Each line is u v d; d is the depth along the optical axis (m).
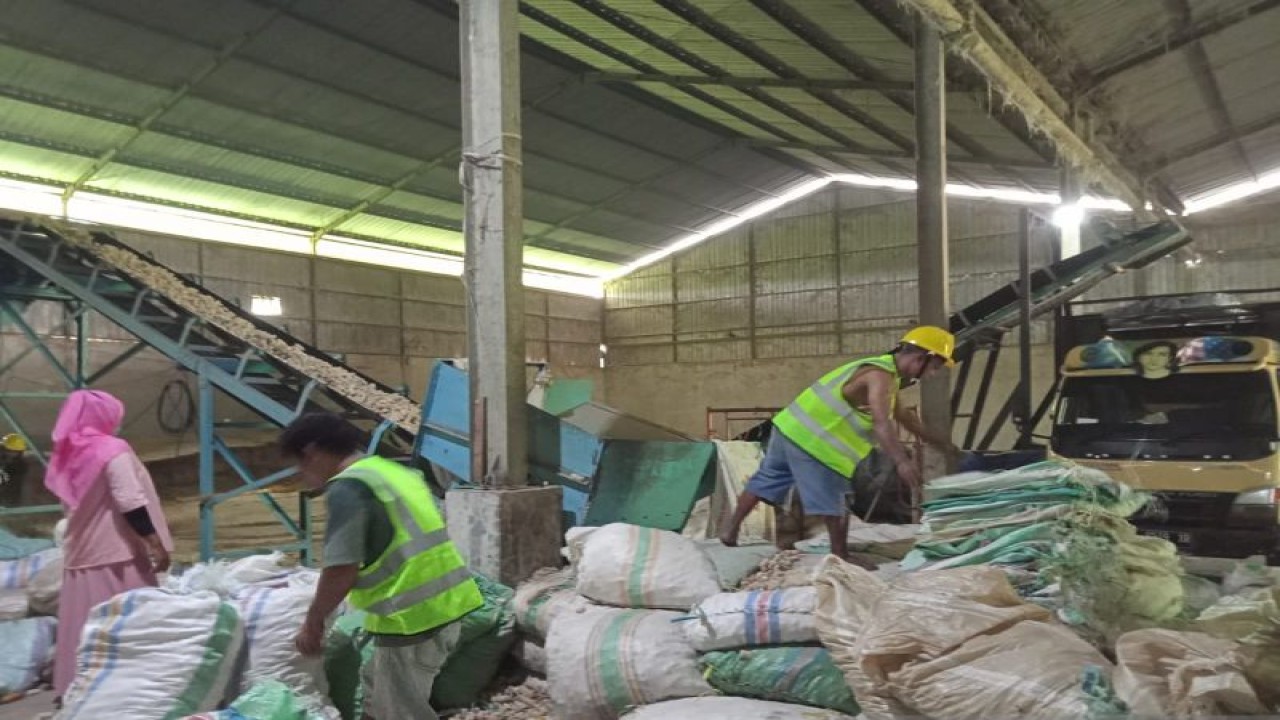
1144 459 7.14
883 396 4.37
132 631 3.17
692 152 18.52
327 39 12.65
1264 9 8.95
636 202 20.88
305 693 3.46
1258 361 7.23
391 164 16.73
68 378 9.04
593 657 3.68
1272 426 6.90
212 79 13.09
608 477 6.07
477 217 5.37
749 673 3.38
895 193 21.67
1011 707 2.43
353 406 8.04
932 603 2.80
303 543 8.50
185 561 9.50
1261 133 13.27
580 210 20.77
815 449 4.63
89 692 3.09
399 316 20.89
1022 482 3.73
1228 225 17.69
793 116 15.32
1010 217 19.97
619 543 4.18
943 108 8.17
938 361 4.51
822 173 21.56
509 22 5.35
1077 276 10.35
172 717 3.10
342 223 19.02
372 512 3.11
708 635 3.50
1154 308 8.62
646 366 25.81
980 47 7.58
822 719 3.05
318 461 3.29
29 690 4.59
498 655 4.39
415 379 21.17
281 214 18.16
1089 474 3.59
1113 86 10.78
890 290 21.77
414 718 3.23
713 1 10.90
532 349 24.05
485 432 5.31
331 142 15.55
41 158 14.22
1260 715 2.17
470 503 5.11
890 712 2.68
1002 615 2.71
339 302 19.58
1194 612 3.53
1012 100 8.91
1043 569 3.29
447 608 3.26
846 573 3.21
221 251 17.41
